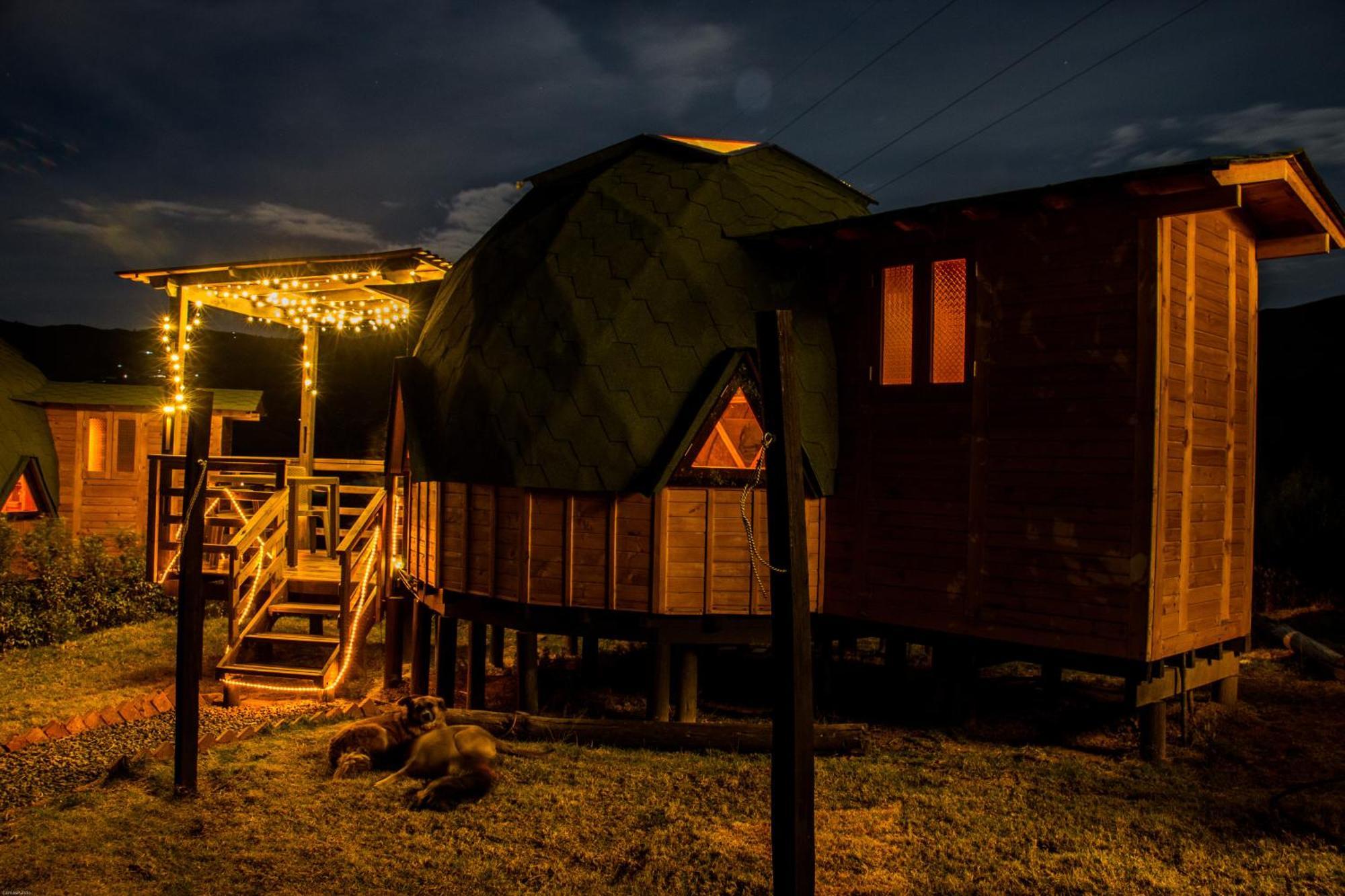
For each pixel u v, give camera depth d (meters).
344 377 24.22
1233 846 6.52
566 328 10.02
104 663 13.65
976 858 6.30
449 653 11.26
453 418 10.44
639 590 9.55
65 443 21.14
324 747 8.88
